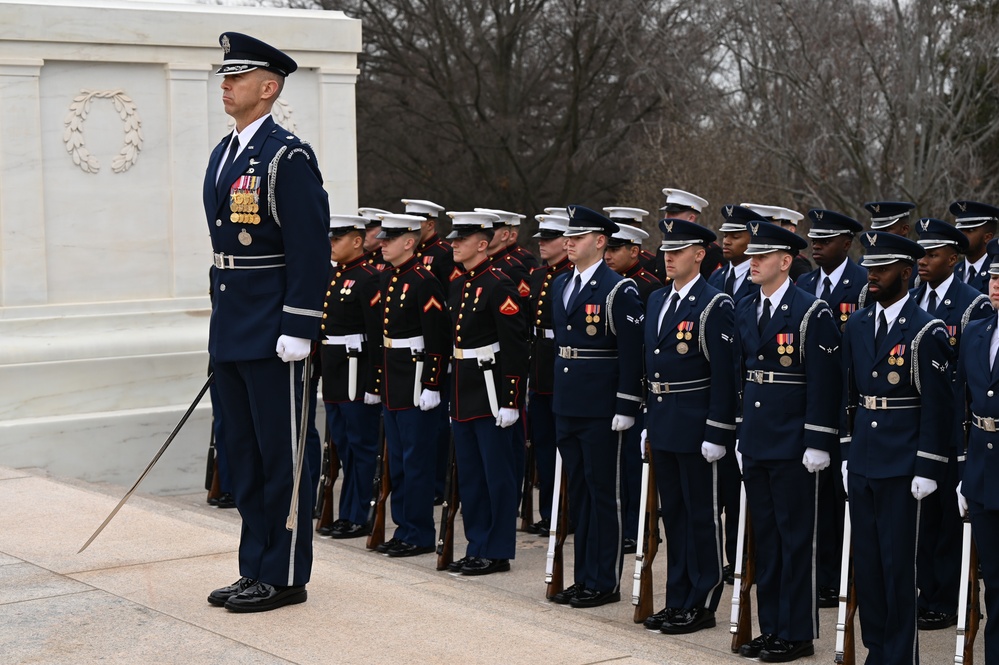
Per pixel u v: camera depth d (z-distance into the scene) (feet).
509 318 28.02
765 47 73.97
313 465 34.24
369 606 19.01
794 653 22.71
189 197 39.01
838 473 25.59
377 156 112.47
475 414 28.63
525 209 110.63
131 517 24.94
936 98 68.44
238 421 18.83
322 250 18.33
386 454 31.12
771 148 71.56
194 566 21.09
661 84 95.14
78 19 36.94
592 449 25.67
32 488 27.99
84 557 21.70
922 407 21.06
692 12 87.66
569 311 25.76
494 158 110.32
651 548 24.72
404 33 108.17
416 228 30.50
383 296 30.94
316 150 41.32
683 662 19.25
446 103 108.88
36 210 36.73
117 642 17.10
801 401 22.67
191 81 38.81
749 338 23.15
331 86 41.34
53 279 37.17
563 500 26.35
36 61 36.47
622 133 110.01
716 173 75.36
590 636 21.02
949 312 25.35
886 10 74.43
